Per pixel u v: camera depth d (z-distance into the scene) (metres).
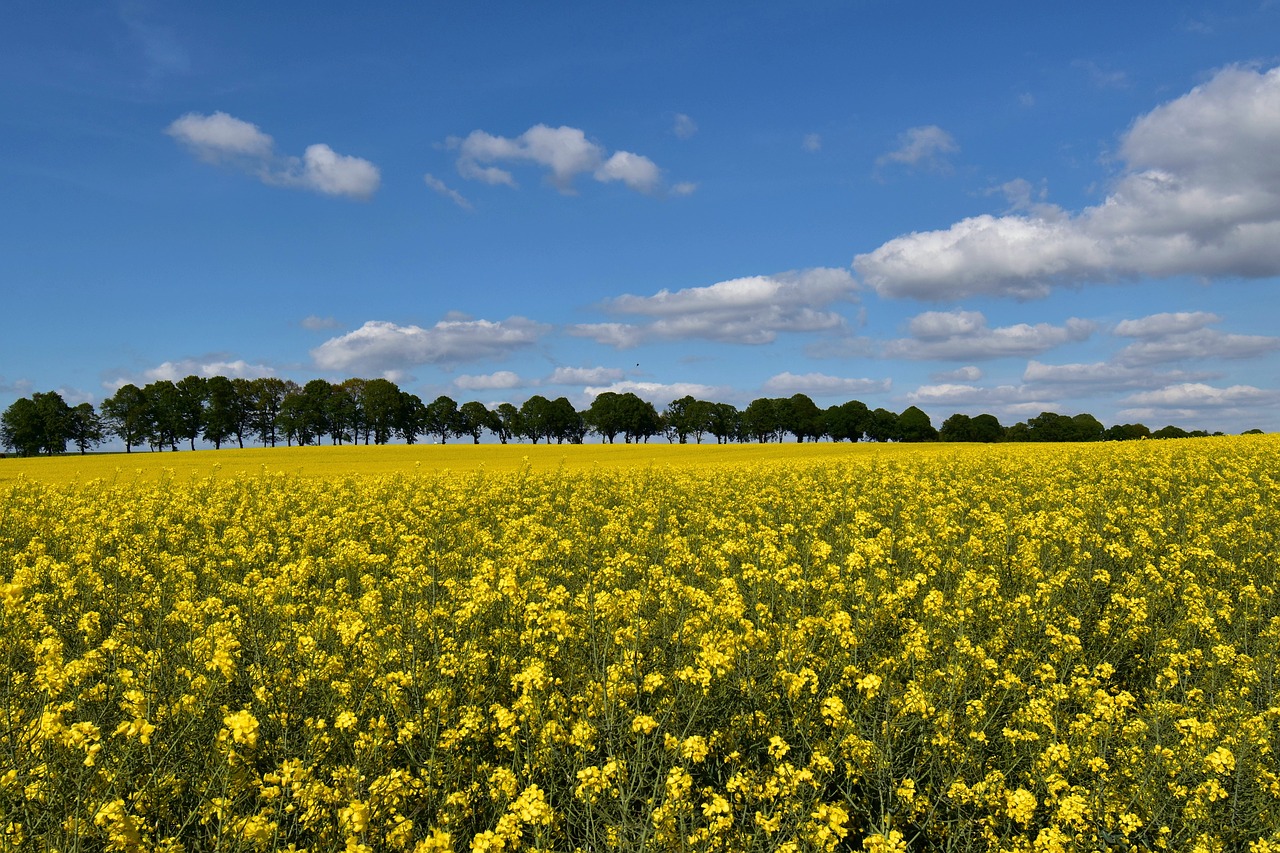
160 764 5.07
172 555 12.12
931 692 6.18
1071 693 6.75
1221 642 8.04
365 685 6.40
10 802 4.48
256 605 7.88
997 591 9.03
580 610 7.86
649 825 4.57
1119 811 5.23
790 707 5.87
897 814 5.12
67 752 4.79
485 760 5.62
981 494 18.28
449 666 6.57
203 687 5.90
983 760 5.96
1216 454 25.84
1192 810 4.97
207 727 5.59
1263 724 5.66
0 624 6.79
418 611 7.43
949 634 7.75
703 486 21.31
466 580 10.03
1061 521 12.04
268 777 4.87
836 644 7.20
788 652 6.66
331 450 61.59
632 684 6.14
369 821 4.40
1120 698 6.07
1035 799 5.07
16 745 4.84
